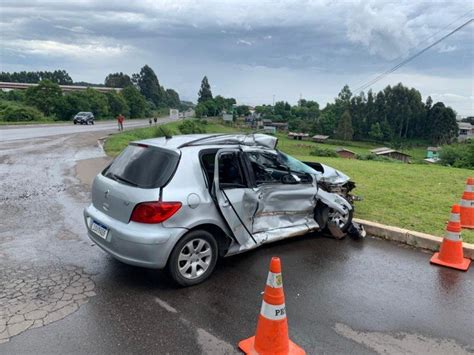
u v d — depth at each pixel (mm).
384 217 6906
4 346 3115
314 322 3625
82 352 3072
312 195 5652
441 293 4309
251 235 4918
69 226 6355
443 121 91688
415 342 3365
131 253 3971
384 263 5113
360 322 3652
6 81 132375
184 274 4191
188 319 3590
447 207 7785
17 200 8117
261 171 5242
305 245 5711
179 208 4035
